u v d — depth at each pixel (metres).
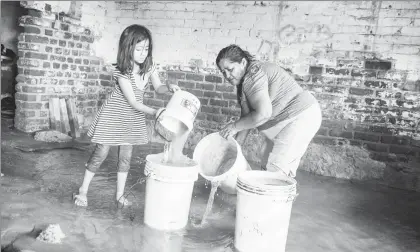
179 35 4.80
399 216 2.94
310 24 4.19
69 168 3.31
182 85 4.84
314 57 4.19
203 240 2.18
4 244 1.88
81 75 4.91
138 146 4.52
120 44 2.36
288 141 2.48
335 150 4.11
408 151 3.87
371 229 2.62
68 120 4.66
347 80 4.07
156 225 2.26
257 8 4.41
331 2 4.09
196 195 3.03
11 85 4.74
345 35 4.05
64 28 4.59
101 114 2.47
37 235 2.01
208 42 4.67
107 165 3.55
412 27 3.80
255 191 1.98
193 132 4.78
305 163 4.20
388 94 3.92
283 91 2.51
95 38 5.07
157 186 2.21
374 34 3.94
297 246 2.23
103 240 2.04
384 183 3.93
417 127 3.83
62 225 2.17
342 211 2.95
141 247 2.01
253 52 4.46
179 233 2.24
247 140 4.41
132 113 2.51
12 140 3.99
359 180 3.99
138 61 2.40
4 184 2.74
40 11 4.26
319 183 3.75
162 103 4.95
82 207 2.47
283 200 1.98
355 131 4.06
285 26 4.30
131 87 2.42
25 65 4.27
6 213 2.23
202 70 4.72
